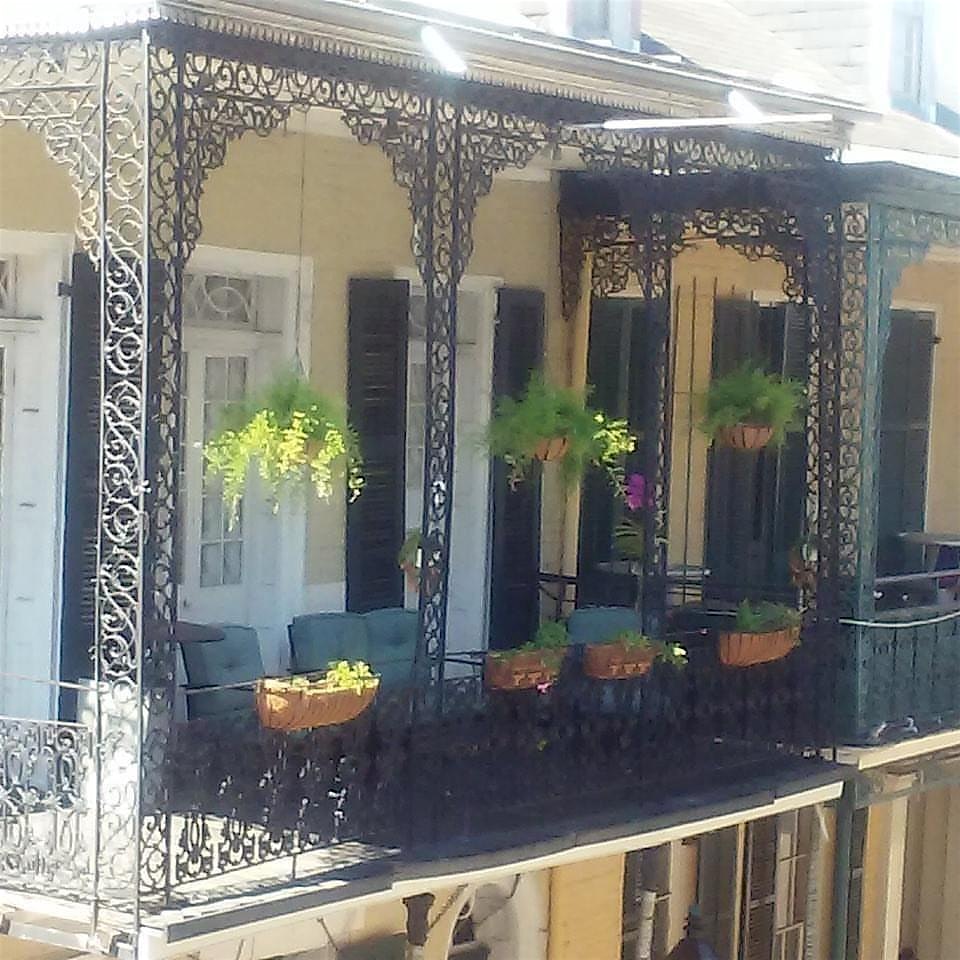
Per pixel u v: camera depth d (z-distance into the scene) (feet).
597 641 32.96
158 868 25.04
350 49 25.75
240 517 33.88
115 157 24.75
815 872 40.16
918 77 53.01
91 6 23.67
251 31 24.41
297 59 25.49
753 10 53.21
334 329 34.55
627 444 33.53
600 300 39.29
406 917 35.53
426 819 28.71
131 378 24.52
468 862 27.81
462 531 37.81
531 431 32.73
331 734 27.45
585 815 30.45
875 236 35.83
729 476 41.78
